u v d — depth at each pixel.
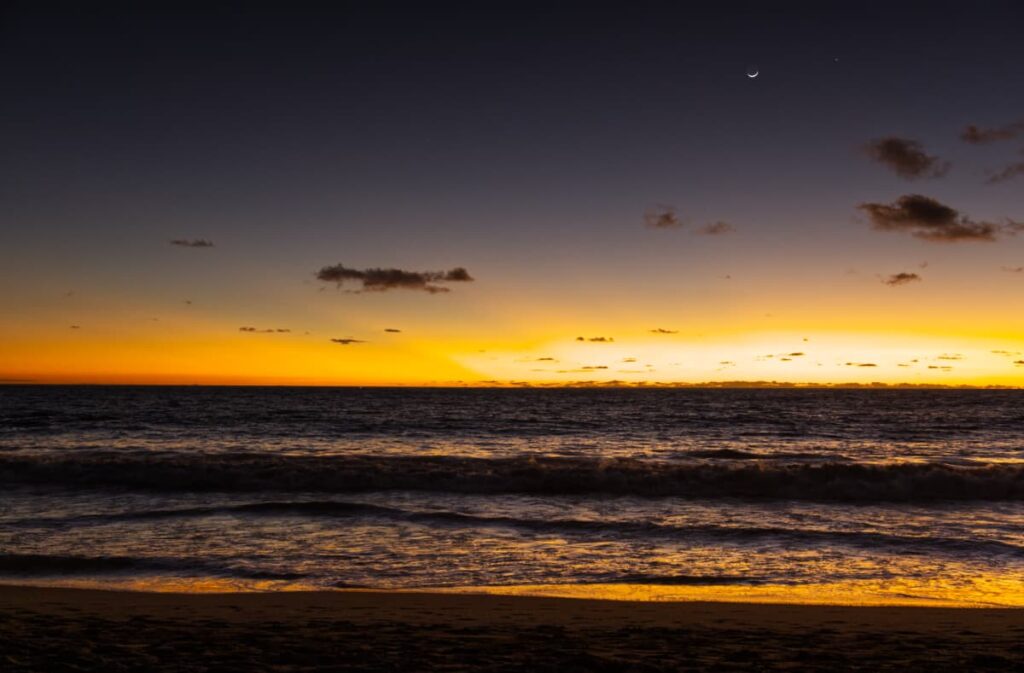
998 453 32.62
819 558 11.90
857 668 6.20
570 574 10.88
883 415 69.19
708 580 10.53
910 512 16.67
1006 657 6.54
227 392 167.62
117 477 19.70
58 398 99.69
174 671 5.85
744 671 6.10
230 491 18.72
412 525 14.26
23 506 16.31
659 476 19.61
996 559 11.84
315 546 12.52
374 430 44.28
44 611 8.17
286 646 6.71
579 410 76.88
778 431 46.81
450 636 7.21
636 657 6.50
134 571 10.77
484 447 34.19
